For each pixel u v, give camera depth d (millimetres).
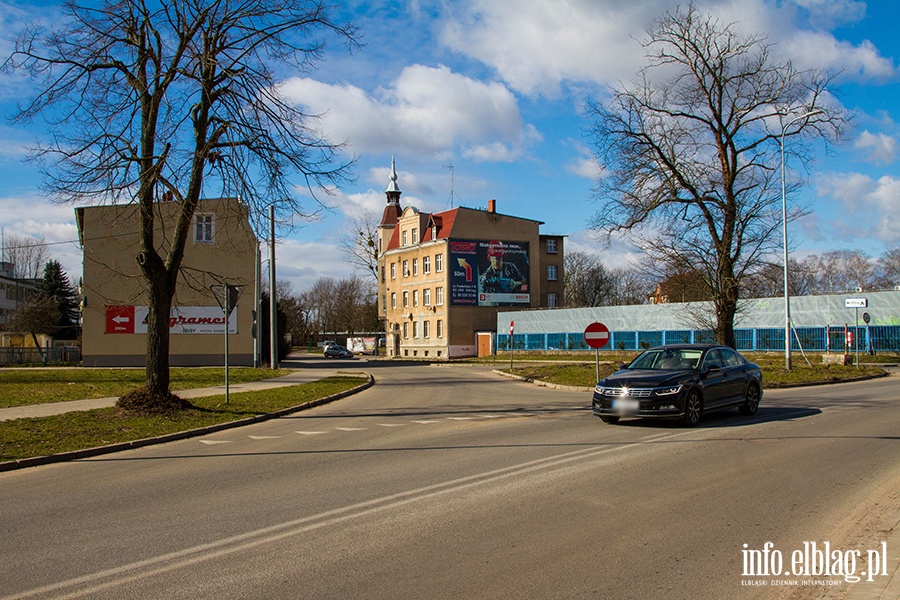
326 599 4695
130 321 40750
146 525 6680
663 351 14562
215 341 41500
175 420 14609
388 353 71500
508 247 64000
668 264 26688
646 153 26047
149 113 15305
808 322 42875
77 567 5434
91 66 14898
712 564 5379
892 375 29672
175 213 17234
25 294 77375
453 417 15891
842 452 10109
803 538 6023
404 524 6516
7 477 9578
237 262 41688
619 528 6312
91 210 40375
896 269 74688
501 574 5148
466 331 62031
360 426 14586
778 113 25516
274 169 15328
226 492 8141
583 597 4730
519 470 9031
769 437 11602
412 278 67062
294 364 51531
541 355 57062
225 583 5016
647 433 12273
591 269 89625
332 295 119625
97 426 13742
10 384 25672
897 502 7191
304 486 8359
